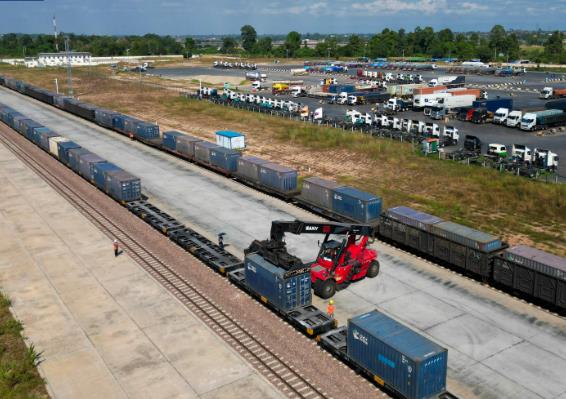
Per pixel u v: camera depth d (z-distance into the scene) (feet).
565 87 448.24
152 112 348.38
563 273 92.38
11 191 174.19
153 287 104.73
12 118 289.94
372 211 132.05
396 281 107.55
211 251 118.11
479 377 75.72
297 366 78.43
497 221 141.69
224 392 72.84
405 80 503.61
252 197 165.37
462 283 106.63
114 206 157.79
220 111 340.39
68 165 202.90
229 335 87.15
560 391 72.54
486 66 633.20
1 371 75.87
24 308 96.73
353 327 74.18
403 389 67.36
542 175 181.68
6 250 124.47
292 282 89.76
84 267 114.52
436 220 119.65
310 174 194.08
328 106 364.79
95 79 568.41
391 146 228.02
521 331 88.07
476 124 289.74
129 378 75.97
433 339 85.87
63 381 75.41
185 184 180.75
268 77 579.89
